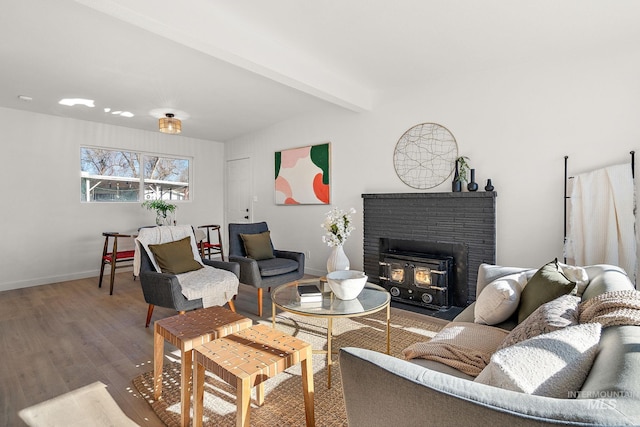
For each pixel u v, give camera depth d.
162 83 3.52
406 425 0.79
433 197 3.54
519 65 3.12
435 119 3.63
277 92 3.89
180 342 1.71
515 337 1.32
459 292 3.45
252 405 1.85
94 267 4.96
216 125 5.28
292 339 1.72
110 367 2.28
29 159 4.41
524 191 3.11
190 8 2.25
